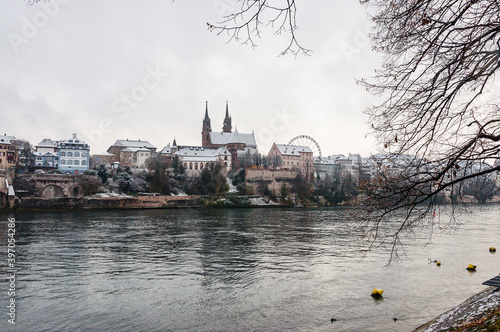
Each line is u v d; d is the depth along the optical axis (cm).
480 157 833
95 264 2903
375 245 3622
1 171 8344
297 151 18188
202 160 16488
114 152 15912
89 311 1873
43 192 9806
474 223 5516
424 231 4494
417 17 825
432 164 944
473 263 2827
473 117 855
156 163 12788
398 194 1012
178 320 1755
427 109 882
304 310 1859
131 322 1736
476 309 1397
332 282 2342
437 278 2408
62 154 12119
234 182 14650
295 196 13512
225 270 2697
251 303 1973
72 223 5988
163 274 2588
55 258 3130
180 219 7000
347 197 13350
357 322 1700
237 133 18162
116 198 9681
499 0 749
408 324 1664
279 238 4325
